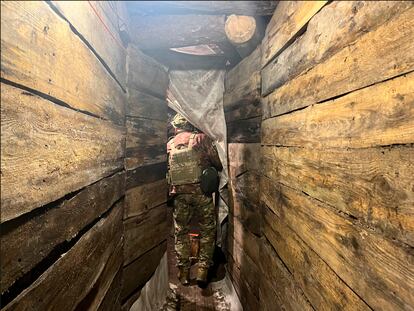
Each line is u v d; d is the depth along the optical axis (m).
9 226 0.51
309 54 0.95
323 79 0.84
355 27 0.68
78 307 0.87
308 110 0.95
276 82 1.32
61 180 0.72
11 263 0.51
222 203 2.51
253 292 1.68
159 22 1.67
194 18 1.65
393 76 0.54
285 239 1.17
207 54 2.19
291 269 1.09
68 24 0.78
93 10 1.01
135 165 1.68
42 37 0.63
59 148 0.71
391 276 0.53
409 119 0.49
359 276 0.64
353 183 0.67
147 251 1.88
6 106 0.49
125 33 1.48
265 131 1.51
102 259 1.12
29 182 0.56
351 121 0.68
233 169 2.19
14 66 0.52
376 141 0.58
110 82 1.25
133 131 1.66
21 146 0.54
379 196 0.57
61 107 0.73
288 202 1.14
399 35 0.53
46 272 0.66
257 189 1.65
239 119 2.00
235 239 2.16
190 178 2.34
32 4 0.58
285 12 1.22
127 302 1.58
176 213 2.43
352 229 0.67
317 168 0.87
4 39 0.49
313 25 0.93
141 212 1.76
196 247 2.45
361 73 0.65
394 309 0.51
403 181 0.50
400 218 0.51
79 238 0.89
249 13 1.50
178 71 2.30
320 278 0.84
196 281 2.39
